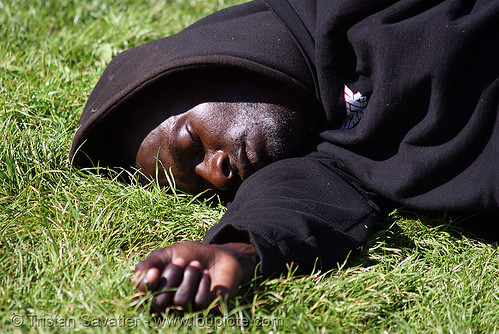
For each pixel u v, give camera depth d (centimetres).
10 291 222
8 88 357
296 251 233
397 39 266
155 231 273
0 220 269
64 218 270
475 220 290
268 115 282
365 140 281
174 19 464
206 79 285
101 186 294
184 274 209
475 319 231
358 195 274
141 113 295
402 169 274
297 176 267
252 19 298
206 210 289
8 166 290
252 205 253
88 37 431
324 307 225
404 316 233
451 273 256
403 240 281
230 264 214
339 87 285
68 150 319
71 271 237
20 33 428
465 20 261
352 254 254
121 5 476
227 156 282
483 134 263
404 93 269
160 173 296
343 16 275
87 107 312
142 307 213
